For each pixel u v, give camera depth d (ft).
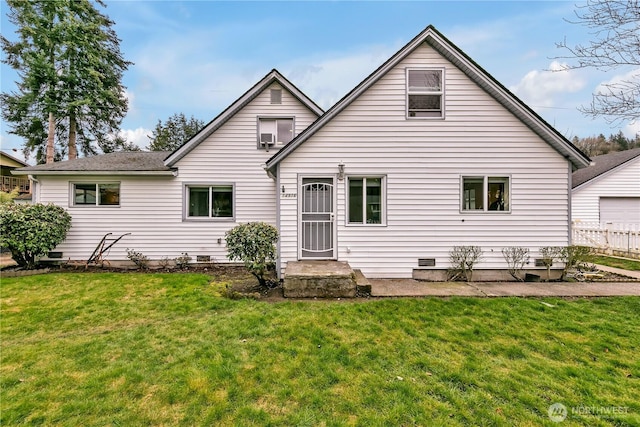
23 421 7.88
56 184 29.40
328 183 23.56
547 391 9.05
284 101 31.24
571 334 12.89
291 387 9.21
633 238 31.32
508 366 10.43
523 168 23.29
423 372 10.06
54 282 22.25
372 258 23.35
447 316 14.94
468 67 22.70
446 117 23.31
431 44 23.15
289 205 23.31
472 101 23.30
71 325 14.35
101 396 8.88
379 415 8.01
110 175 29.66
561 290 19.44
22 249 25.36
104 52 54.65
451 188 23.35
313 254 23.44
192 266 29.48
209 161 30.58
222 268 28.73
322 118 22.95
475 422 7.78
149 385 9.36
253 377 9.74
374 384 9.35
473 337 12.64
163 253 29.96
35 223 25.73
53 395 8.91
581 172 53.11
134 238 29.78
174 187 30.19
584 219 47.24
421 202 23.38
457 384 9.40
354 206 23.59
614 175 47.32
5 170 70.54
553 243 23.20
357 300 17.60
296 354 11.24
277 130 31.32
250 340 12.39
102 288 20.67
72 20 50.65
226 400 8.64
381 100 23.38
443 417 7.93
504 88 22.56
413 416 7.97
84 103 51.26
